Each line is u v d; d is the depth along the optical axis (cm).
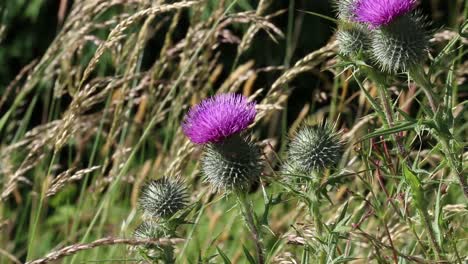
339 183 392
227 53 1085
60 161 983
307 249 389
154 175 642
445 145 372
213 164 423
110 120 709
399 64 408
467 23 380
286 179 424
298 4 1091
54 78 1077
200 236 614
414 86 531
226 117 428
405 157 407
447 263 386
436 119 365
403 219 409
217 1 676
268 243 512
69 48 656
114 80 617
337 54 423
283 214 627
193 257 591
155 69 661
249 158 419
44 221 768
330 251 371
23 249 727
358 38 440
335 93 630
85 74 581
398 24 414
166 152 691
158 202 427
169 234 405
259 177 420
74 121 579
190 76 666
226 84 659
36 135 666
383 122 409
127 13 668
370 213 422
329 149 414
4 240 710
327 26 1090
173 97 676
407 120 362
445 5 948
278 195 389
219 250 380
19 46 1184
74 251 411
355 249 485
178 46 669
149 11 584
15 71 1186
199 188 598
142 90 758
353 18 442
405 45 407
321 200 393
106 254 620
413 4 419
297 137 427
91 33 965
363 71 419
